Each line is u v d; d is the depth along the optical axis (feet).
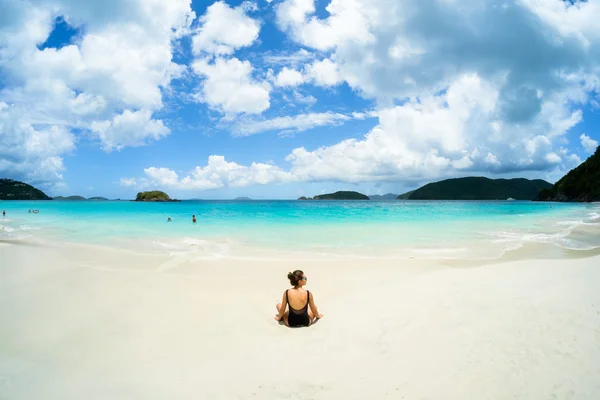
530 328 18.39
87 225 85.97
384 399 12.58
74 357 16.12
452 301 23.70
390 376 14.16
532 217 114.32
